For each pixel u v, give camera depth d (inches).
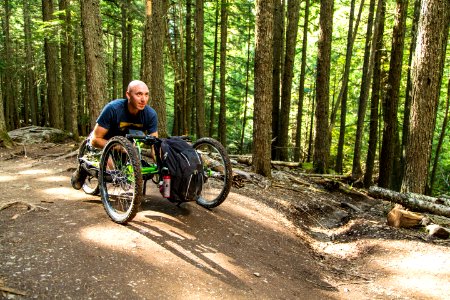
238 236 173.0
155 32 427.8
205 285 123.4
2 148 391.9
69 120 743.1
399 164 585.0
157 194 207.3
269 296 128.6
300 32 832.9
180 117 756.0
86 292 106.3
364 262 186.4
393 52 469.7
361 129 470.0
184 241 151.0
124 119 172.6
